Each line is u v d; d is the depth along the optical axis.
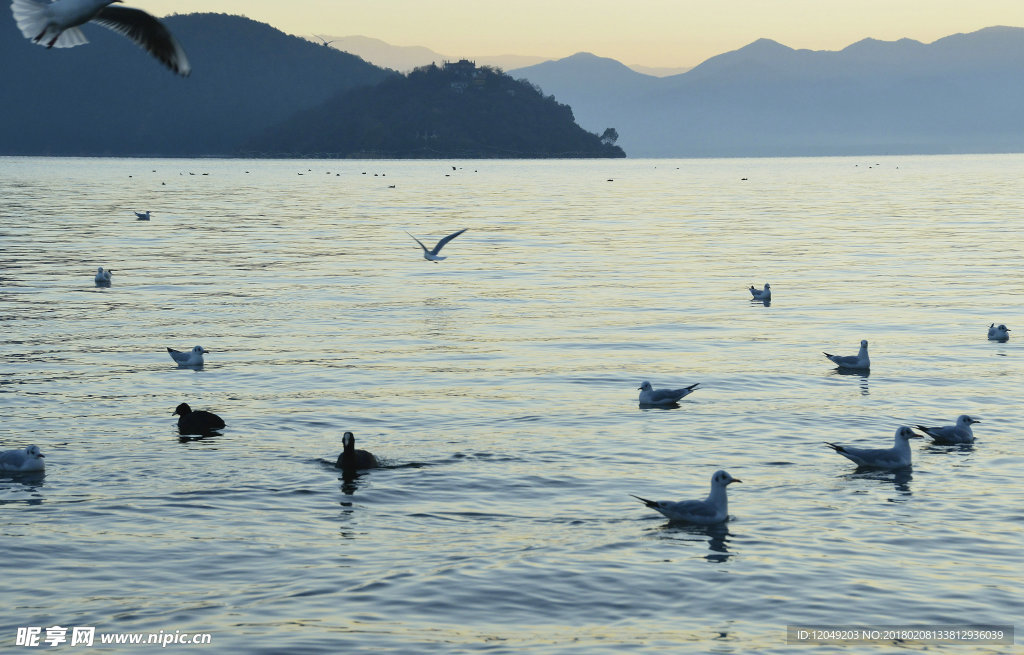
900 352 35.97
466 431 25.58
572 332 40.34
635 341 38.31
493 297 50.16
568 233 87.81
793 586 16.08
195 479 21.53
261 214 113.50
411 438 24.94
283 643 14.05
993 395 29.33
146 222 99.06
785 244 77.06
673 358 35.03
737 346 37.28
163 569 16.77
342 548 17.72
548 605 15.38
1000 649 13.95
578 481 21.53
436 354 35.78
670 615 15.05
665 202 139.12
